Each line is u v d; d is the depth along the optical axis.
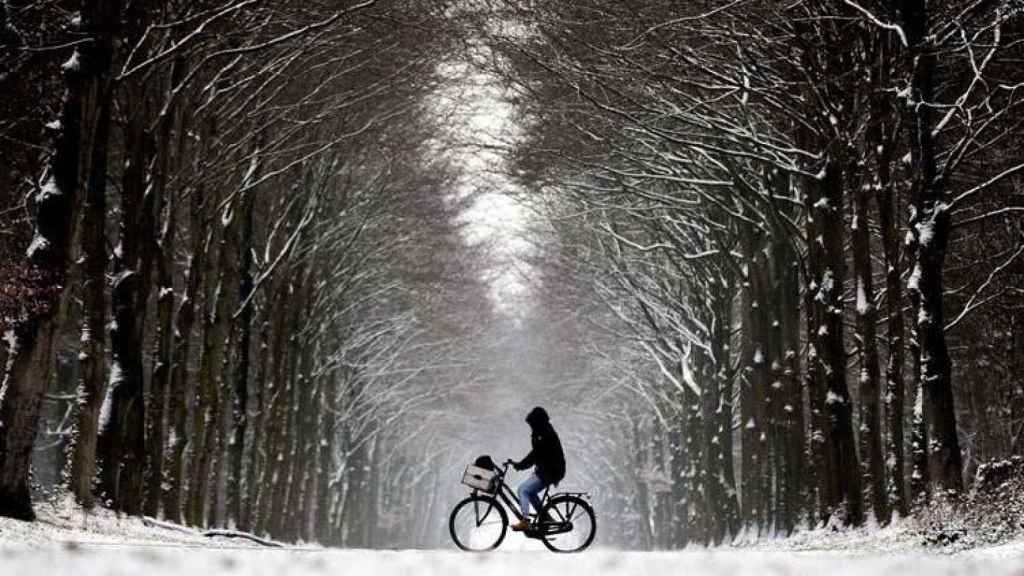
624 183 41.69
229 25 32.59
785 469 42.66
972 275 43.47
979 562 11.62
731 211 41.19
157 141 31.91
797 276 42.50
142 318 31.17
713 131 36.66
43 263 22.39
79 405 27.62
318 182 46.38
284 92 38.00
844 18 28.91
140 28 28.50
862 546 24.59
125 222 30.58
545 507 19.69
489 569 10.62
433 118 45.16
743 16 31.59
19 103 27.98
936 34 27.36
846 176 33.22
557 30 34.78
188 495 41.06
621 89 36.06
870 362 32.69
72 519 25.44
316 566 11.11
